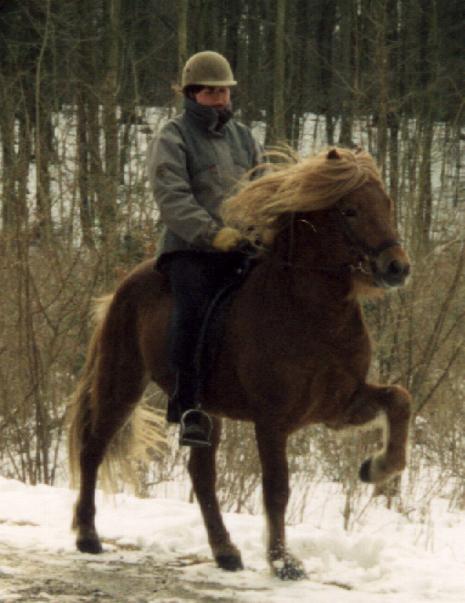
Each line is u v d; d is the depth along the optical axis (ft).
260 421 25.79
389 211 24.89
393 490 40.52
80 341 44.42
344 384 25.44
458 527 37.01
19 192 43.65
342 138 58.65
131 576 26.58
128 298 29.12
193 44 108.99
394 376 43.50
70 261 46.37
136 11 110.93
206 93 27.78
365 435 40.81
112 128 57.93
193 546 29.76
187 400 26.81
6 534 30.32
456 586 25.89
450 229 45.83
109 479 30.19
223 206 26.40
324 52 128.26
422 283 42.75
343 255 24.88
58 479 43.52
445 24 114.42
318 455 46.06
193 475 28.30
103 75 86.28
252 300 26.09
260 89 119.03
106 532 30.81
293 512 37.42
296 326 25.26
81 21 89.30
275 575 25.91
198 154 27.81
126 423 30.09
